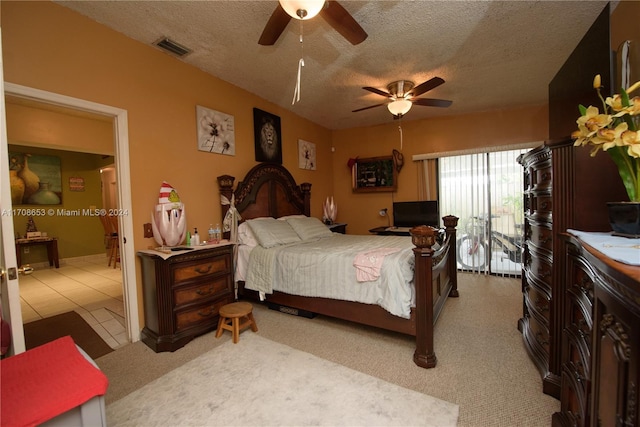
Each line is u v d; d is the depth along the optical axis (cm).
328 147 554
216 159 322
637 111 101
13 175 531
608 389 79
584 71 186
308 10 153
